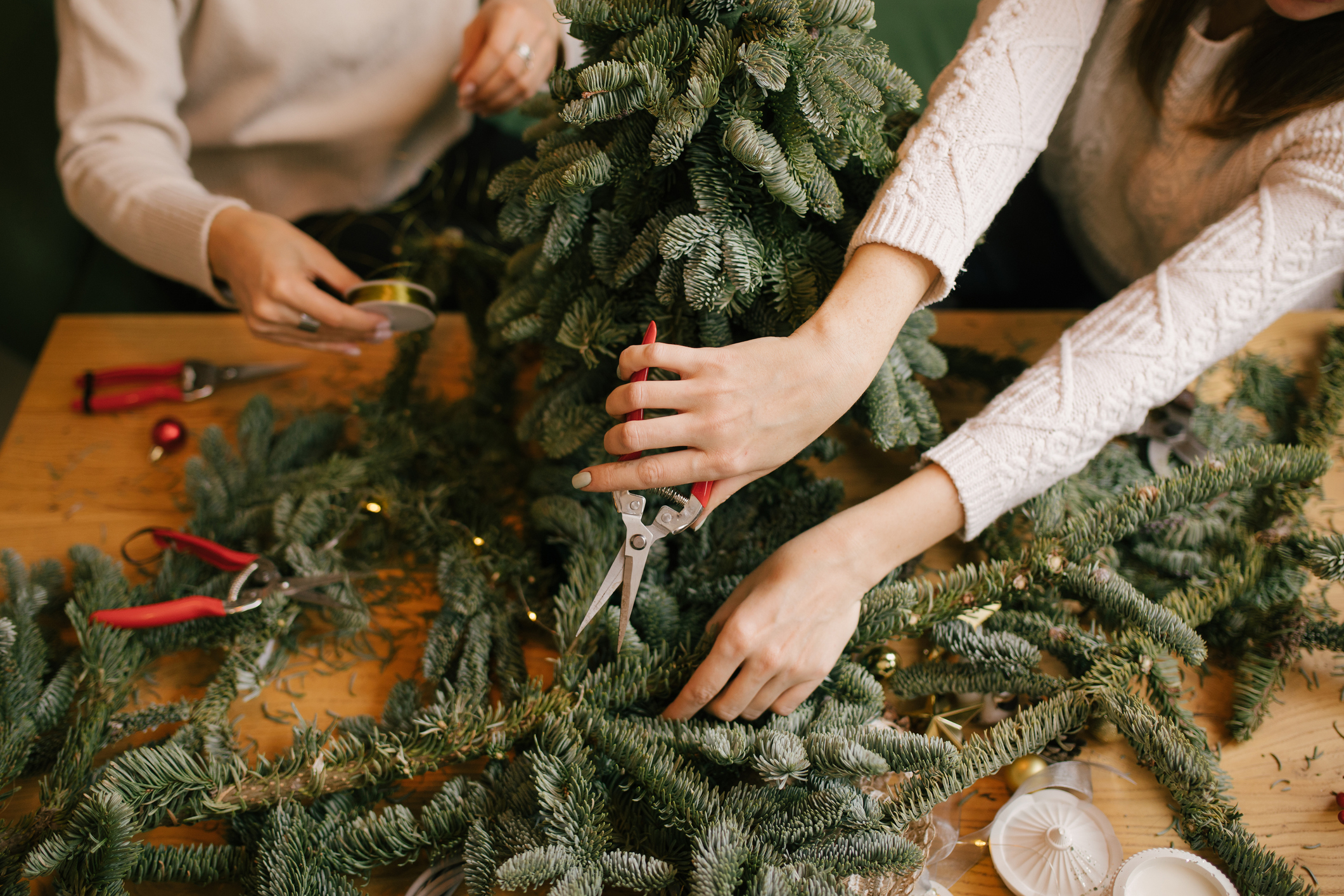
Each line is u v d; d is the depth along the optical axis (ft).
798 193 1.68
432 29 3.75
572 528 2.19
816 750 1.71
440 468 2.63
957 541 2.46
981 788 2.04
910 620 2.06
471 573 2.29
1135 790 2.02
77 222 4.16
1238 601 2.17
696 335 1.98
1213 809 1.80
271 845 1.79
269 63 3.56
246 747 2.16
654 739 1.85
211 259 2.84
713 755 1.73
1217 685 2.19
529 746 1.99
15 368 4.60
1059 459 2.06
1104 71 2.94
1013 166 2.05
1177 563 2.23
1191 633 1.90
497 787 1.91
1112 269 3.43
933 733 2.08
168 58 3.29
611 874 1.66
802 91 1.68
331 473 2.49
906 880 1.80
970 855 1.94
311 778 1.88
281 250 2.63
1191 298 2.09
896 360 2.11
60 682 2.10
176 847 1.83
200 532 2.47
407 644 2.35
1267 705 2.08
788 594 1.88
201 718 2.03
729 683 1.96
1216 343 2.10
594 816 1.73
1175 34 2.57
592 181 1.74
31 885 1.88
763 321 1.96
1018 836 1.92
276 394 2.97
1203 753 1.89
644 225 1.91
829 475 2.64
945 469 2.04
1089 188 3.25
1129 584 2.00
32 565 2.38
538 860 1.60
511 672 2.14
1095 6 2.31
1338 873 1.88
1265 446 2.12
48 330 4.00
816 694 2.04
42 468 2.77
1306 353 2.77
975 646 2.05
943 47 4.28
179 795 1.84
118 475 2.76
